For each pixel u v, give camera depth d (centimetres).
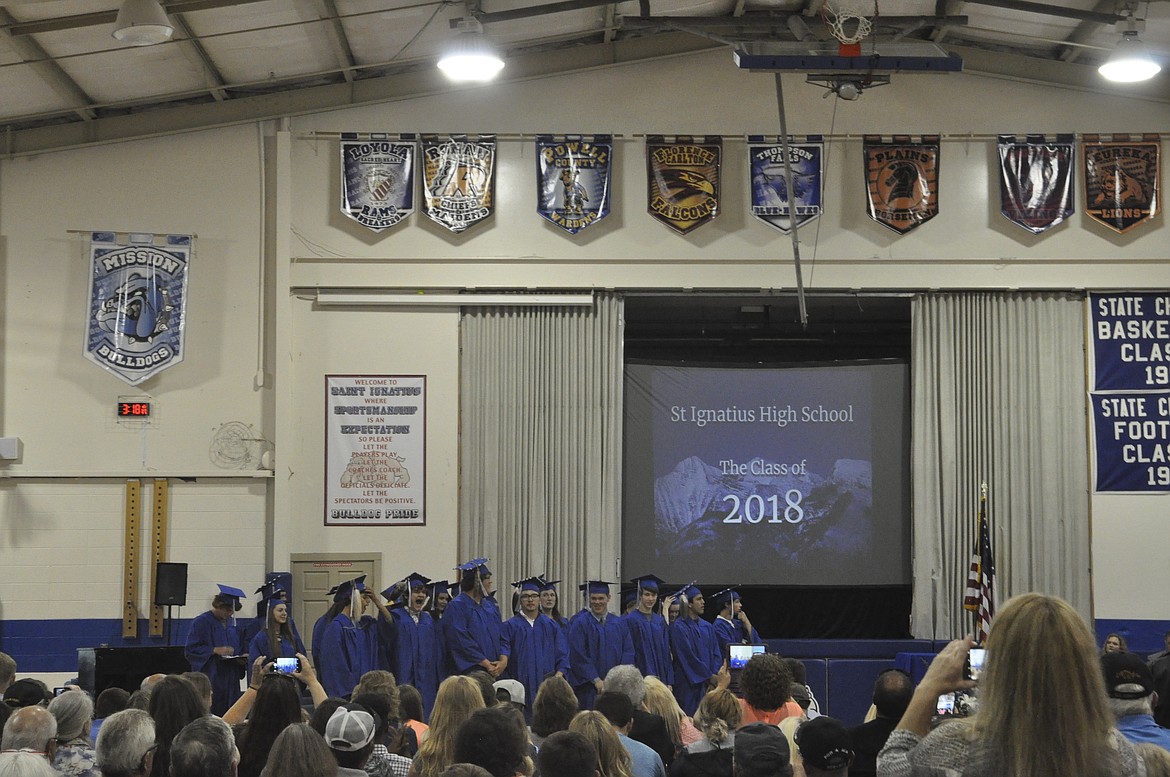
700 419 1606
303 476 1510
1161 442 1545
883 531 1593
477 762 384
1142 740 384
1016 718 253
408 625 1267
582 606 1519
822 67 1144
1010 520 1541
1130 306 1559
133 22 1023
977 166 1569
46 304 1499
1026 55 1576
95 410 1494
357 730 432
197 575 1482
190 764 403
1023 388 1554
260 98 1542
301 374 1523
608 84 1567
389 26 1409
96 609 1469
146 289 1512
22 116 1477
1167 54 1519
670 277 1551
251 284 1525
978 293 1564
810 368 1614
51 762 502
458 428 1530
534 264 1547
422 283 1538
